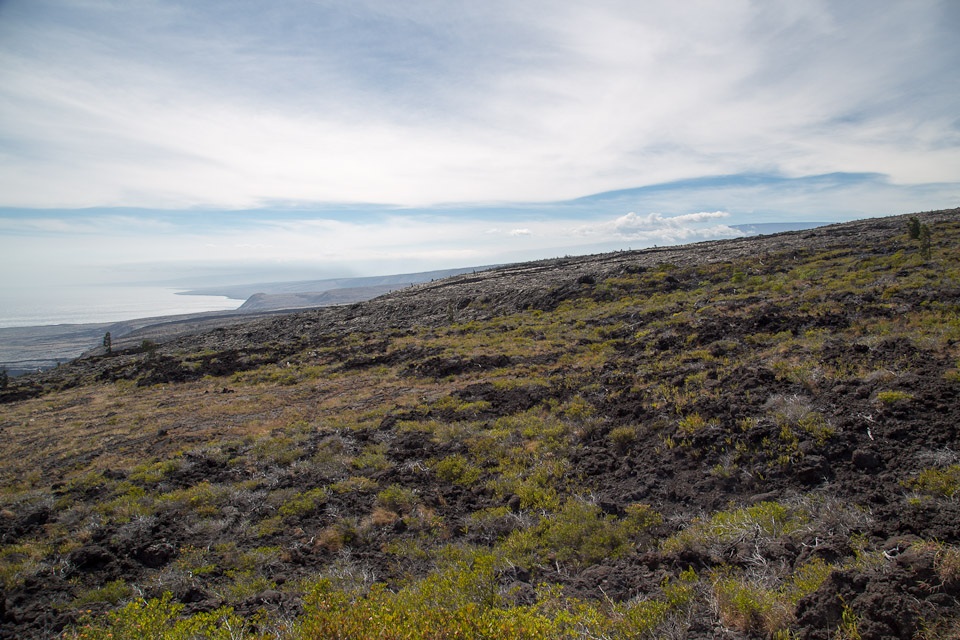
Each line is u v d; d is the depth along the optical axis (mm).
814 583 4543
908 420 7336
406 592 5566
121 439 13875
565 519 7461
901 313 12500
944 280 14328
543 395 13320
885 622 3695
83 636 4840
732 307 17312
